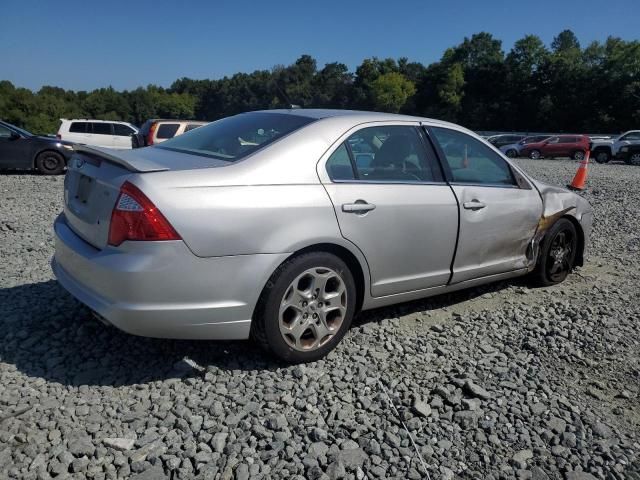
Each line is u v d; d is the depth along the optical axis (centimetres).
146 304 297
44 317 403
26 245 631
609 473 263
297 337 339
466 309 462
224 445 269
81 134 2138
